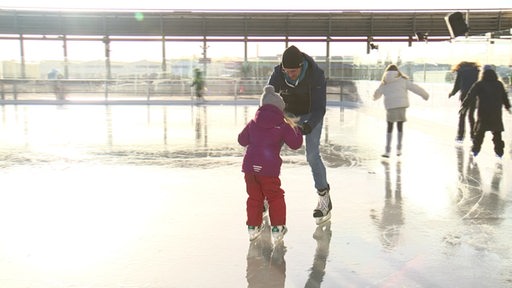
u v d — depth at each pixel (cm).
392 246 380
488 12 2638
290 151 892
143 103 2405
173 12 2723
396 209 490
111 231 416
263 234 414
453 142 996
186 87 2558
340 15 2742
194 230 421
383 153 859
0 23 2717
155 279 318
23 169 703
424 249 373
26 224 435
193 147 937
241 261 350
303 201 521
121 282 313
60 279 317
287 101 441
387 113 790
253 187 393
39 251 368
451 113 1154
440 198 535
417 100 1433
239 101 2448
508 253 365
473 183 611
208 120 1523
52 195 544
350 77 2386
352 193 558
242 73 2652
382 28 2791
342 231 418
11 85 2458
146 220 449
